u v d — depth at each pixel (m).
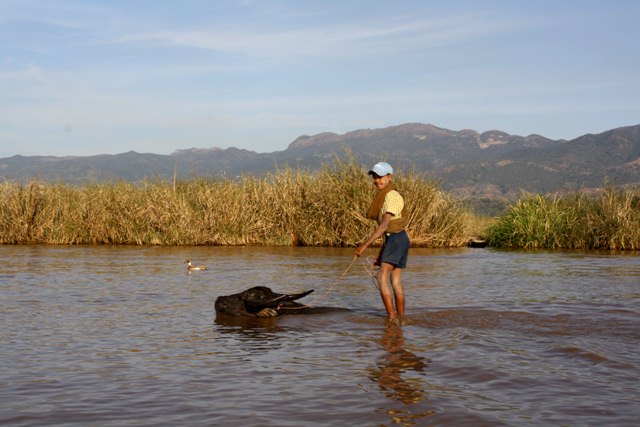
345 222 22.47
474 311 8.88
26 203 24.47
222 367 6.01
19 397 5.05
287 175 24.31
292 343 7.12
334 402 4.91
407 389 5.25
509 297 10.46
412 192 23.02
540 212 23.81
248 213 24.19
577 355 6.36
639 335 7.31
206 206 24.31
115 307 9.56
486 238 25.44
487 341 7.06
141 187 25.38
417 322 8.28
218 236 23.72
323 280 12.94
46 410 4.73
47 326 8.01
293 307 9.20
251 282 12.58
